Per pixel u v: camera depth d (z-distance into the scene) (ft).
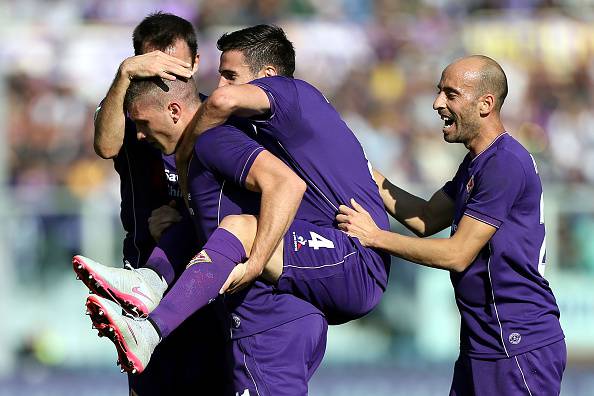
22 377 107.45
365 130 137.39
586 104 142.92
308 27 144.05
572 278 112.27
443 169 134.51
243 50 58.34
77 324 111.55
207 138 49.60
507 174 54.85
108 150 55.36
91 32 142.31
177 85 51.47
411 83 141.79
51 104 137.90
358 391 107.96
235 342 51.16
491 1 148.46
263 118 50.06
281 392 49.90
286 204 47.37
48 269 111.65
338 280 50.83
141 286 49.93
